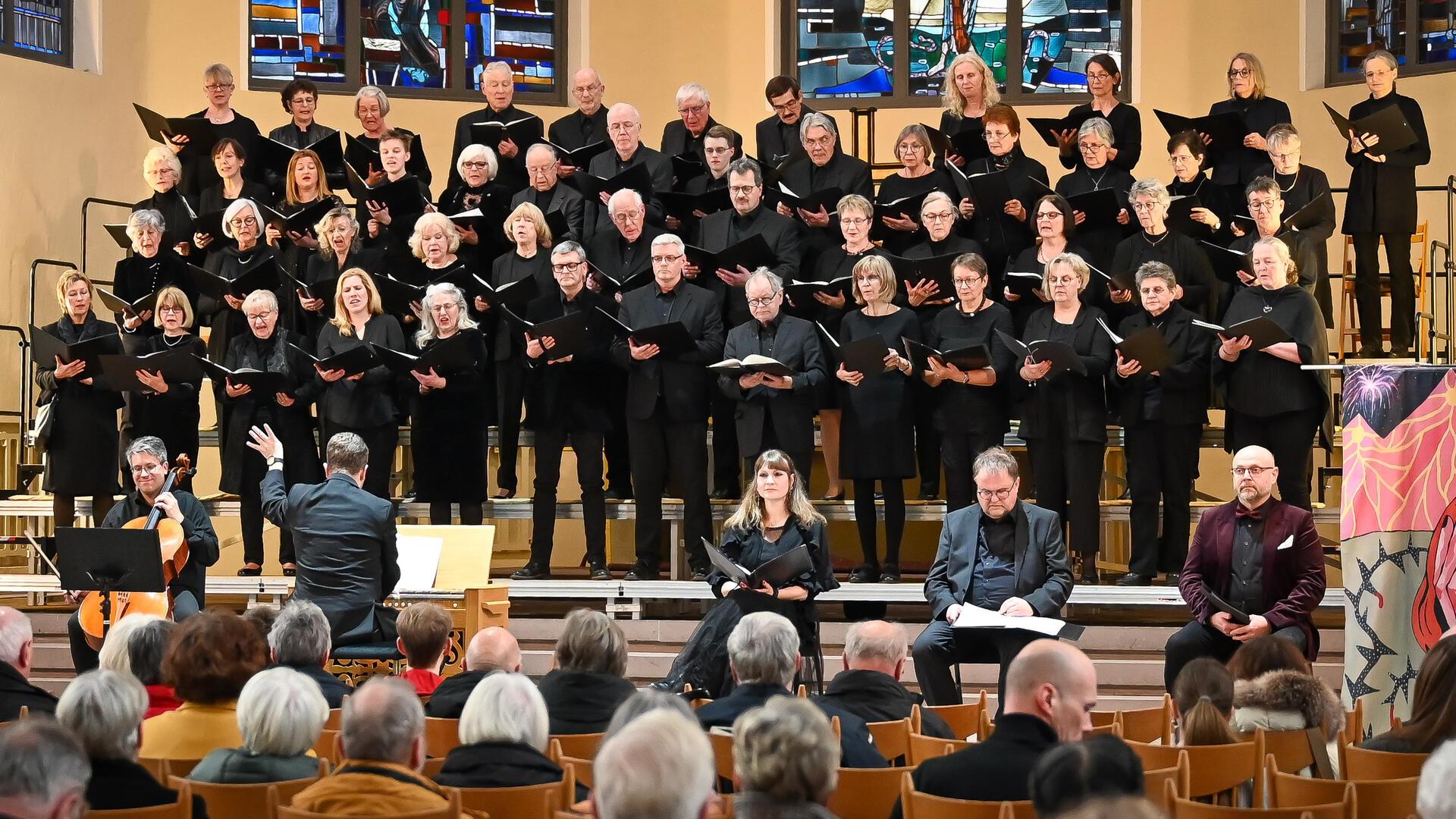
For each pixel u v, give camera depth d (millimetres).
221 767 4090
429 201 10977
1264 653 5102
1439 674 4453
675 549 9789
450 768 4047
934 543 11383
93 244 12859
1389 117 9766
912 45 13953
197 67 13367
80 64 12867
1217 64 13367
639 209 9641
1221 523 7410
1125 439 9109
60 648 9484
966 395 8922
